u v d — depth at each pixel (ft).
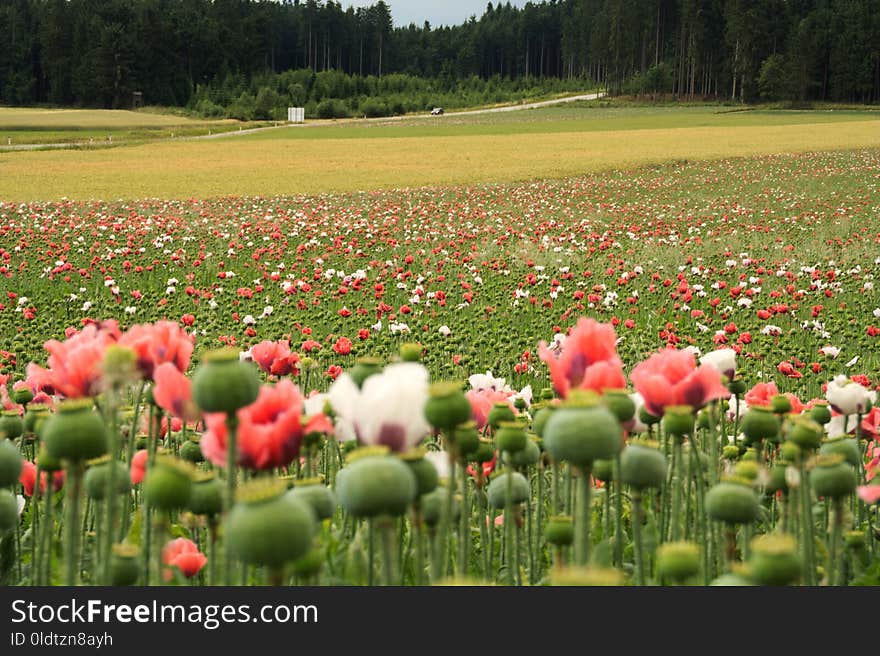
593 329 8.55
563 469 13.28
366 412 7.04
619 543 9.28
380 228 81.30
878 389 22.25
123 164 203.51
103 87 560.61
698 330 37.93
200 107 539.29
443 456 8.32
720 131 279.90
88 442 6.65
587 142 245.45
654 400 9.37
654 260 62.80
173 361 8.59
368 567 8.23
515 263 61.52
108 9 611.06
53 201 120.67
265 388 7.37
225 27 620.08
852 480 8.29
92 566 10.56
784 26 533.14
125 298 49.26
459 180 158.10
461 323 35.91
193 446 11.39
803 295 40.42
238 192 144.56
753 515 7.27
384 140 279.08
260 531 5.18
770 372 31.94
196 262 53.93
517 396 15.26
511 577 9.95
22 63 601.21
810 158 183.83
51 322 37.58
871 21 493.36
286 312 42.11
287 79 606.96
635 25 578.25
